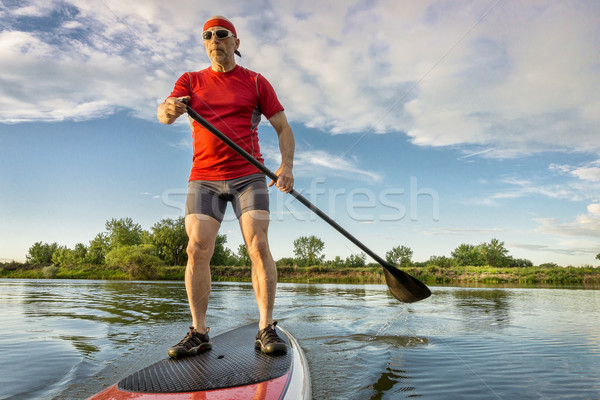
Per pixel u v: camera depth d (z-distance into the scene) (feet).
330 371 5.36
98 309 12.32
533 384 4.76
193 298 5.75
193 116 6.01
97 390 4.40
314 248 112.47
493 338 7.78
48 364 5.50
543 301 15.81
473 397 4.27
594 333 8.32
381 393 4.41
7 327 8.77
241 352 5.53
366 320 10.27
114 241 104.88
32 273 88.89
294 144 7.09
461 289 26.00
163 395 3.60
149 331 8.25
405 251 80.02
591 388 4.59
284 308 13.07
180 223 96.17
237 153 6.45
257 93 6.87
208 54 6.74
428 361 5.93
